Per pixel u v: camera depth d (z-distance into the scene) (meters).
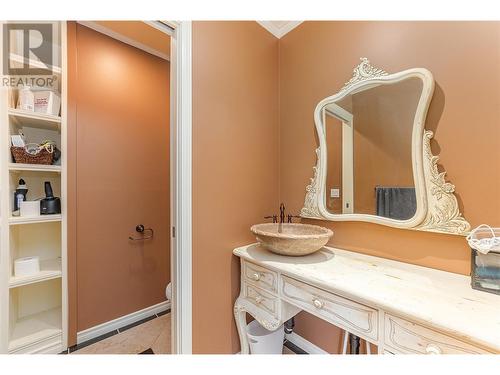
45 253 1.67
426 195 1.05
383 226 1.22
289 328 1.48
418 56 1.08
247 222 1.49
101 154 1.76
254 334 1.44
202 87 1.26
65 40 1.55
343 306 0.89
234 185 1.42
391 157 1.17
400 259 1.16
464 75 0.97
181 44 1.18
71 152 1.59
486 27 0.92
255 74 1.55
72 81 1.60
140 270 1.98
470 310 0.73
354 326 0.86
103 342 1.68
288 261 1.17
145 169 2.01
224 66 1.36
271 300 1.15
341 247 1.39
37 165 1.43
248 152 1.50
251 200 1.52
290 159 1.64
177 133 1.19
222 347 1.34
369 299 0.81
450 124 1.00
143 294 2.00
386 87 1.18
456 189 0.99
